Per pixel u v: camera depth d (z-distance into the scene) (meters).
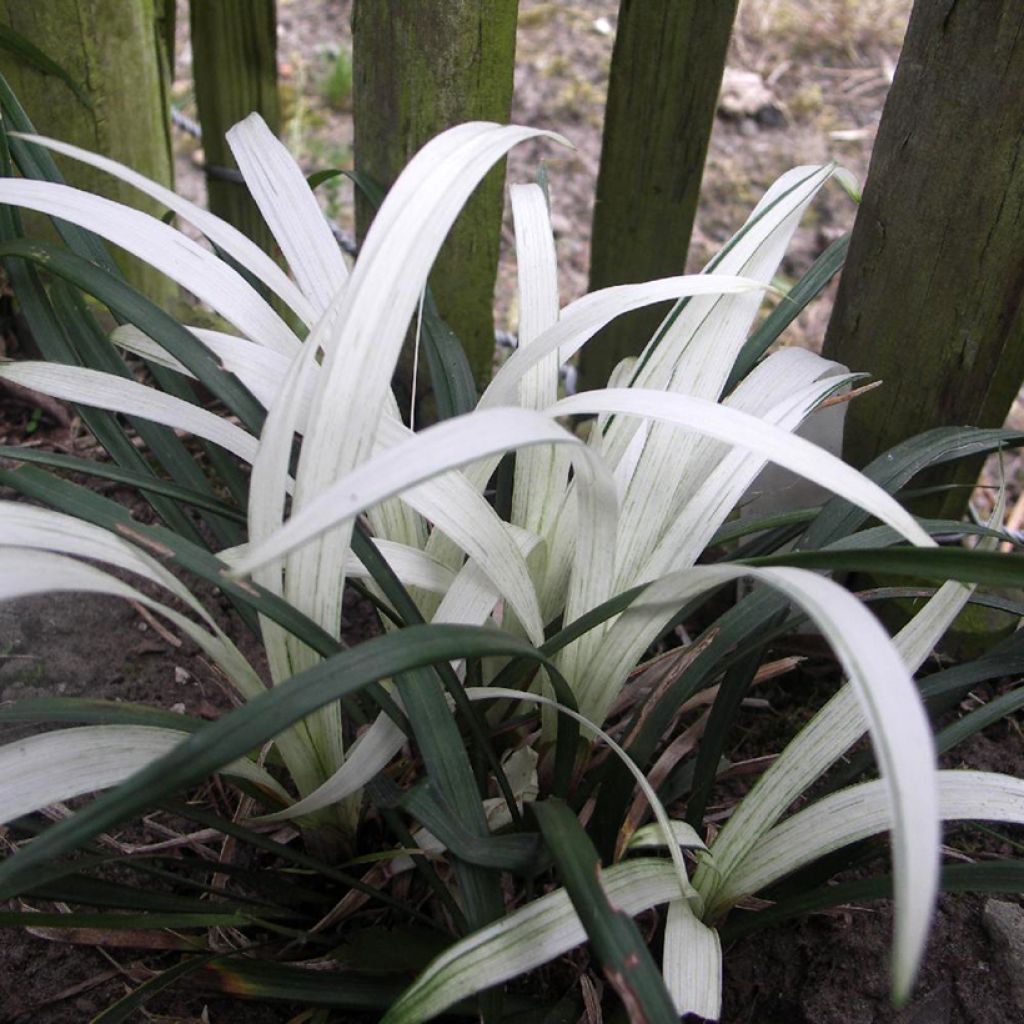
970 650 0.44
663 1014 0.23
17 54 0.46
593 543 0.31
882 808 0.31
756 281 0.33
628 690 0.38
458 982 0.27
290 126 0.76
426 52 0.42
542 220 0.37
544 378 0.35
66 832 0.23
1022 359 0.43
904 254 0.39
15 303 0.50
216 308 0.32
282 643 0.31
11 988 0.34
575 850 0.26
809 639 0.43
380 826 0.37
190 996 0.34
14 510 0.27
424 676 0.29
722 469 0.33
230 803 0.38
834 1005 0.35
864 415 0.43
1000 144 0.36
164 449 0.36
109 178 0.50
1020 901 0.38
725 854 0.32
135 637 0.43
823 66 0.83
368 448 0.28
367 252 0.27
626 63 0.45
